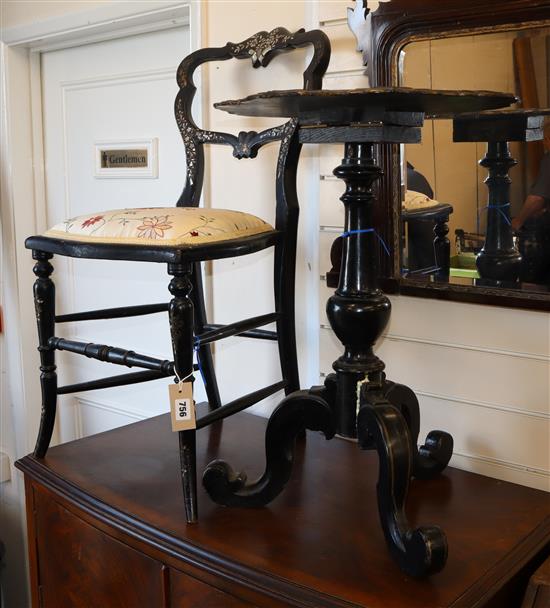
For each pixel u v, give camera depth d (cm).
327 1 135
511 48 109
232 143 135
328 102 90
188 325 105
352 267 104
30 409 216
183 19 170
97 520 116
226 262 158
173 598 106
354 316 103
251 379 158
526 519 108
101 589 120
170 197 187
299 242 146
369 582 91
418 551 90
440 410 129
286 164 128
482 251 117
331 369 144
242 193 153
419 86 119
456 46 114
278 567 95
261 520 108
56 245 118
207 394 154
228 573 96
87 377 215
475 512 110
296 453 134
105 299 207
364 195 102
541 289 112
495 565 95
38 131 212
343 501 114
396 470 94
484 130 114
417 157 122
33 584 139
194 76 158
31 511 135
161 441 143
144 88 188
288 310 134
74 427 221
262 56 138
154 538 106
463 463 128
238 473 114
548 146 108
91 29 182
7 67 203
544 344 116
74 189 209
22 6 197
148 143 188
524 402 120
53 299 130
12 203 208
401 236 126
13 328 213
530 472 121
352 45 133
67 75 204
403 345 132
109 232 113
